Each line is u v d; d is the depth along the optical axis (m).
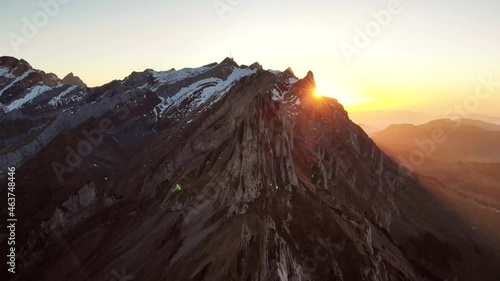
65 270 113.44
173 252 90.19
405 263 106.94
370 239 94.44
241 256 71.56
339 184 144.38
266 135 100.81
